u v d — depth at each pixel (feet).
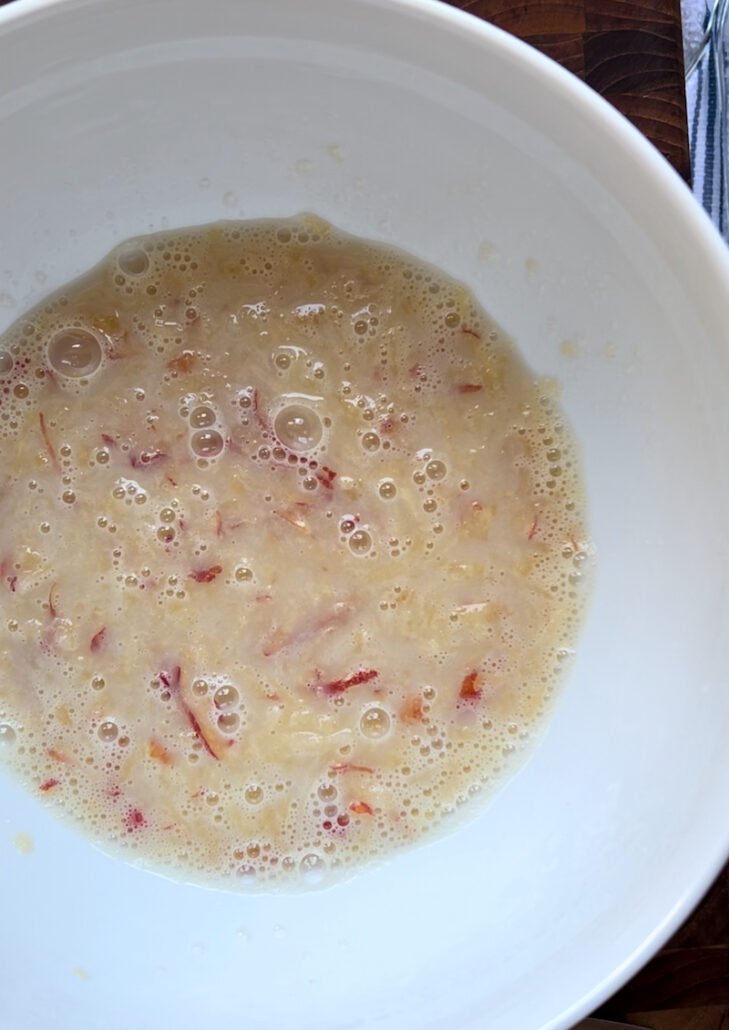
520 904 0.71
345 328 0.80
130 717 0.79
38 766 0.79
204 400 0.80
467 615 0.80
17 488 0.80
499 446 0.80
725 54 0.84
